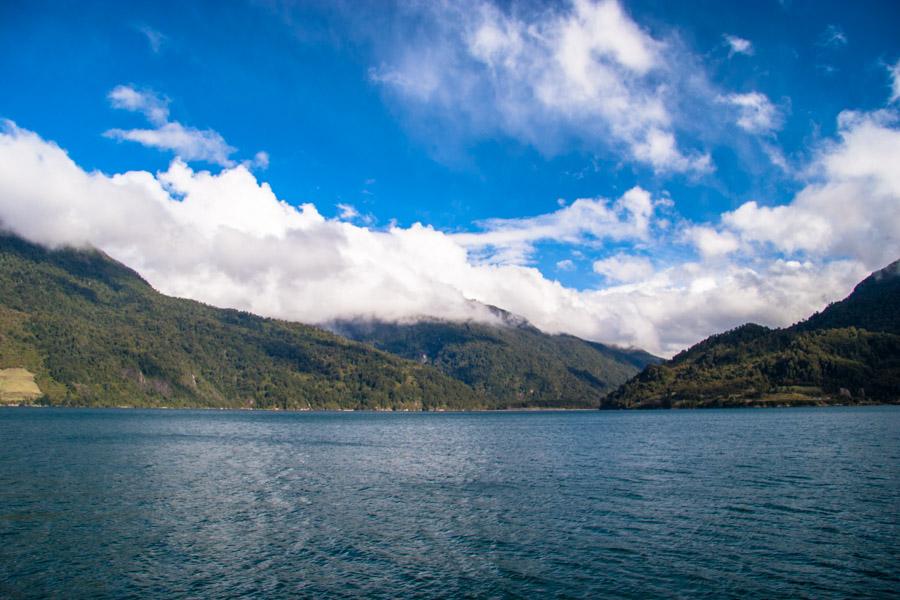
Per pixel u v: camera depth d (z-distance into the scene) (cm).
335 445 11438
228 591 2936
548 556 3453
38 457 8094
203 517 4488
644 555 3434
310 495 5469
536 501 5066
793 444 9756
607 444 10912
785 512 4428
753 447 9394
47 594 2891
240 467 7581
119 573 3188
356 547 3678
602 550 3550
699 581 2991
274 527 4188
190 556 3488
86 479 6212
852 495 5044
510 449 10212
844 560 3269
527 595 2859
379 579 3103
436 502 5088
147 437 12475
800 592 2822
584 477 6438
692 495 5184
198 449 10019
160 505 4916
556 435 14225
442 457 8919
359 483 6228
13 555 3466
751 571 3123
